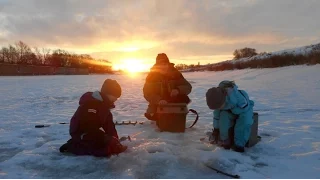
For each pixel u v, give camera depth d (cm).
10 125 743
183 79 672
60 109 1041
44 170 427
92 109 489
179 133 623
